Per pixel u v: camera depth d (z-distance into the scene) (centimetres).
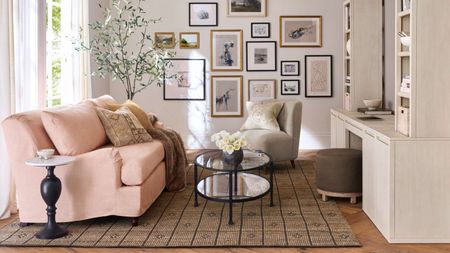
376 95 592
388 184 358
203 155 483
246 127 645
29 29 466
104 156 390
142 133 491
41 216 397
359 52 589
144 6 767
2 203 426
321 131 777
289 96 775
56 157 378
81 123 425
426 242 359
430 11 347
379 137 383
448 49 348
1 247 359
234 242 363
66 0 601
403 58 395
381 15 584
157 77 692
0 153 422
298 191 514
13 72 430
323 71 769
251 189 443
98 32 707
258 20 768
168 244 360
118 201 393
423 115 352
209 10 768
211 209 452
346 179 462
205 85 779
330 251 345
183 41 772
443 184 354
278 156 610
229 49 772
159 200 485
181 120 785
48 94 566
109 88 778
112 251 350
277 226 399
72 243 364
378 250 346
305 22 764
